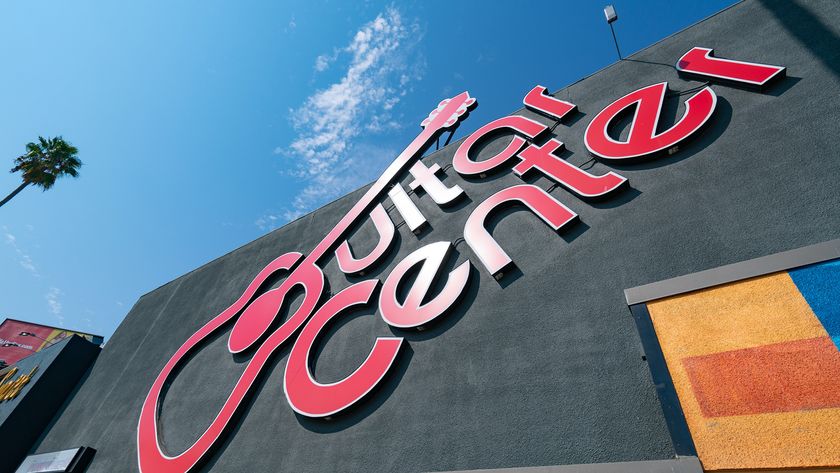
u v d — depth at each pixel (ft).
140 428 36.27
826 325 15.28
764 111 23.93
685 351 17.30
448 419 22.11
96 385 47.73
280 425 28.66
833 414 13.67
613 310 20.98
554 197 28.50
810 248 17.10
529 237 27.48
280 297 38.42
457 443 20.98
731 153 23.30
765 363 15.62
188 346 41.34
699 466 14.64
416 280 29.50
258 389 32.45
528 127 35.19
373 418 24.80
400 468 21.71
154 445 33.81
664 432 16.55
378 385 25.64
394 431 23.44
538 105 36.17
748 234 19.79
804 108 22.58
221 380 36.01
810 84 23.32
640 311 19.44
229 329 41.16
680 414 16.01
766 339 16.10
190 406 35.76
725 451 14.56
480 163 35.45
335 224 44.11
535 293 24.34
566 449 18.11
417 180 39.04
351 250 38.45
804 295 16.25
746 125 23.98
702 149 24.57
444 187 35.96
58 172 94.84
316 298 35.53
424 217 35.12
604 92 33.12
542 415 19.63
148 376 43.09
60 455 39.60
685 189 23.40
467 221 30.63
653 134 26.66
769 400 14.84
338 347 30.50
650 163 26.03
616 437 17.37
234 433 30.53
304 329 32.91
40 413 47.14
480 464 19.67
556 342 21.61
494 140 37.58
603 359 19.71
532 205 28.43
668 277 20.44
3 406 48.96
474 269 28.17
